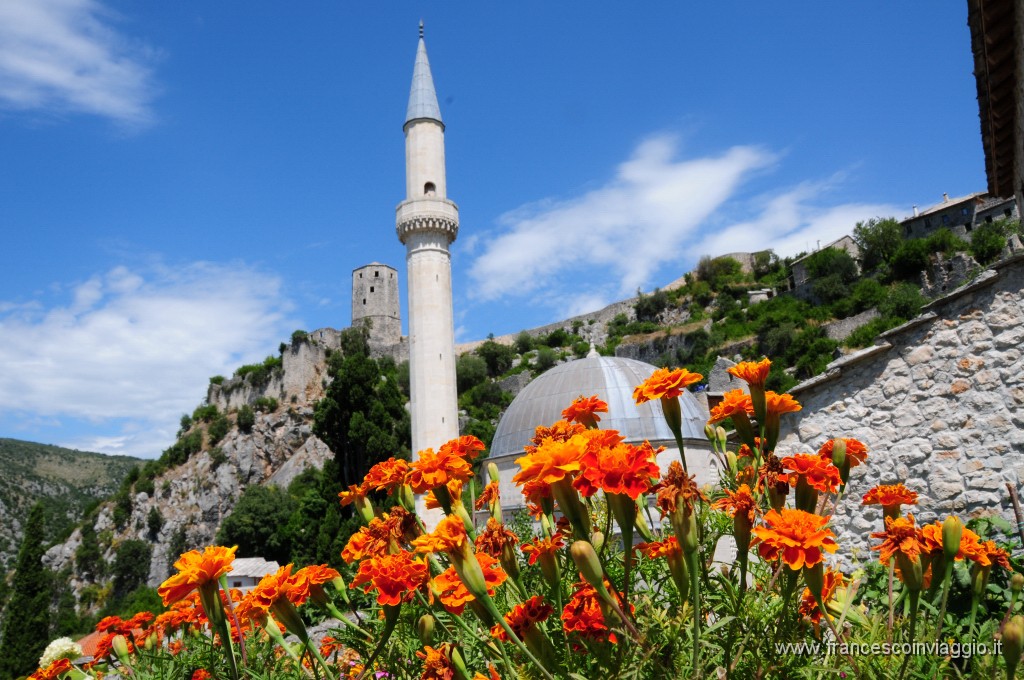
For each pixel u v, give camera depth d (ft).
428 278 150.41
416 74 164.45
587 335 385.70
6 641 149.18
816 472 9.89
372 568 9.52
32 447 639.76
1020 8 25.67
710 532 11.14
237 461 360.89
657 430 63.57
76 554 346.95
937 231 256.32
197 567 9.12
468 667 10.35
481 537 10.70
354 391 196.24
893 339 36.88
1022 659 9.34
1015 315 33.42
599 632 8.69
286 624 10.06
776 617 9.35
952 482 34.12
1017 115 31.94
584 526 8.82
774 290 320.91
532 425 66.64
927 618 10.36
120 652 15.38
